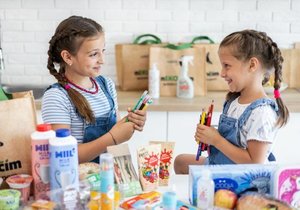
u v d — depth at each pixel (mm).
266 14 3195
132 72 3031
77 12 3162
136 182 1466
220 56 1731
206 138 1696
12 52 3203
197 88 2975
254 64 1679
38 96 3064
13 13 3141
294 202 1352
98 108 1834
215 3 3176
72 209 1267
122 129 1713
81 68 1721
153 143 1558
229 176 1363
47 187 1314
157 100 2832
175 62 2953
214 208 1334
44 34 3188
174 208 1280
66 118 1721
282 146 2783
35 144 1294
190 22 3205
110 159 1272
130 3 3164
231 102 1821
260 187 1377
